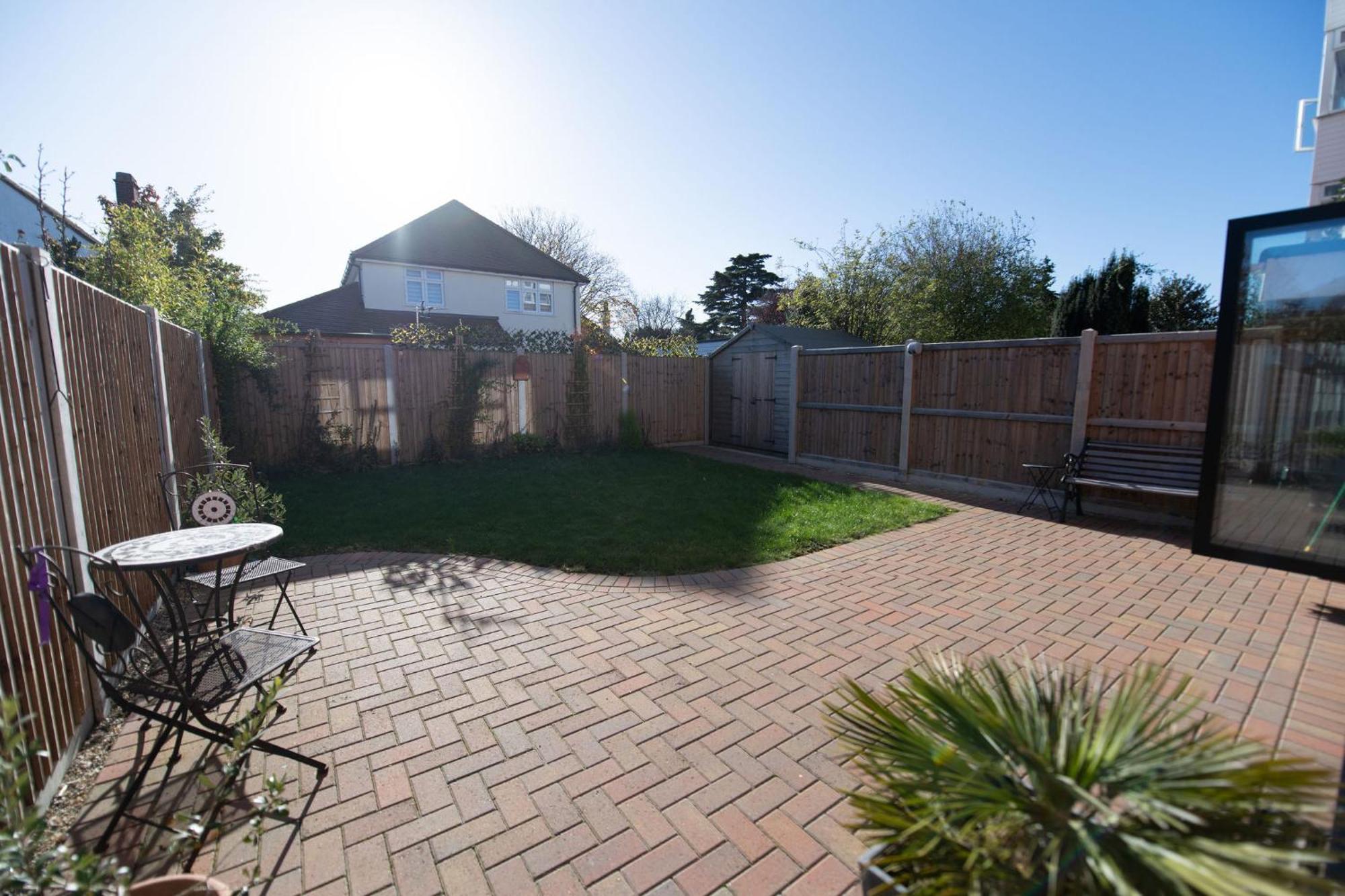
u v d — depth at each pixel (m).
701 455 11.71
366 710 2.85
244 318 8.41
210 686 2.29
